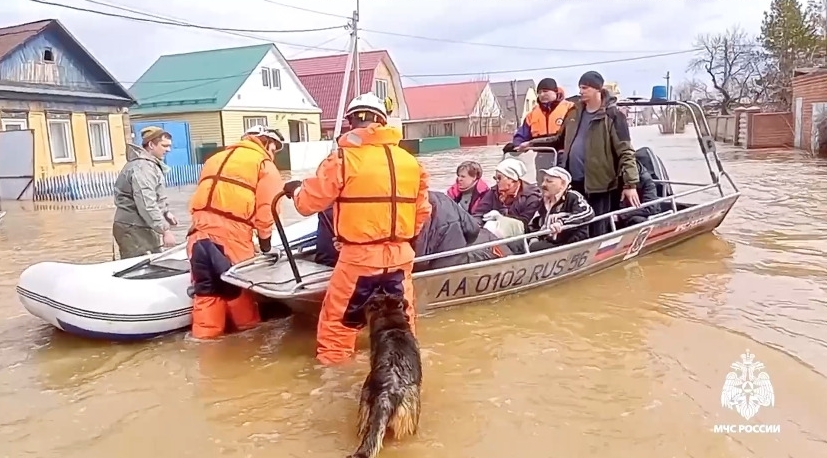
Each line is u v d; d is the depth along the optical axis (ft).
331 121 118.21
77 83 64.18
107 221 37.35
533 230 19.08
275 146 15.76
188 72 97.40
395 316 10.95
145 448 10.09
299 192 12.67
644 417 10.55
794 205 31.17
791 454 9.35
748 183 40.09
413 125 163.43
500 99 207.10
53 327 15.87
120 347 14.44
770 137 80.07
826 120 65.51
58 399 11.91
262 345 14.35
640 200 21.65
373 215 12.15
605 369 12.49
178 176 67.15
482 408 11.07
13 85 57.47
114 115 67.97
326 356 13.19
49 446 10.19
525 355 13.33
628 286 17.95
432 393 11.69
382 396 9.64
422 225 13.93
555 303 16.65
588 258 18.45
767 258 20.58
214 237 14.62
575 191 18.92
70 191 54.44
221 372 12.96
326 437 10.31
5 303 18.31
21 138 53.31
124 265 16.69
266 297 14.88
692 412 10.64
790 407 10.69
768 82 138.92
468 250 15.28
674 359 12.78
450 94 166.50
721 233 24.71
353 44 78.23
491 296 16.70
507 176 19.10
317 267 15.96
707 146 24.56
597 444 9.80
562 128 21.57
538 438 10.03
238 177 14.64
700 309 15.76
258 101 95.14
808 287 17.28
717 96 158.81
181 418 11.07
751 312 15.38
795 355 12.74
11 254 26.78
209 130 89.35
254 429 10.62
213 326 14.87
